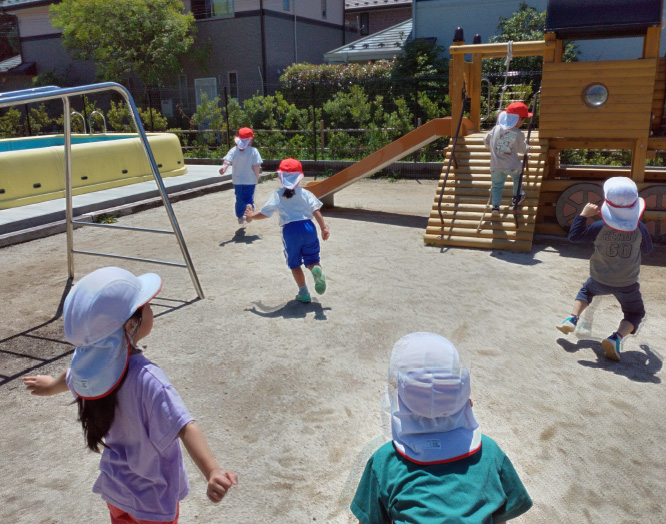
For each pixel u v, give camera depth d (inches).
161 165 547.8
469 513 63.3
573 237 185.6
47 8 1037.8
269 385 174.2
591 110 334.3
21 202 412.5
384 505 69.1
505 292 256.2
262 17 874.8
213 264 304.2
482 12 772.0
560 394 167.3
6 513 121.9
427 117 661.9
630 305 186.7
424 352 67.9
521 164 314.8
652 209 331.3
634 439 144.9
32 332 221.3
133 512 82.3
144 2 876.0
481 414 156.8
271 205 229.5
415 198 502.9
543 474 131.8
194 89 954.1
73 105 995.9
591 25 320.5
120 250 336.5
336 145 673.6
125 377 77.2
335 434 148.6
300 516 120.0
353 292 257.3
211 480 75.3
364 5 1120.2
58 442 148.6
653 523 116.6
